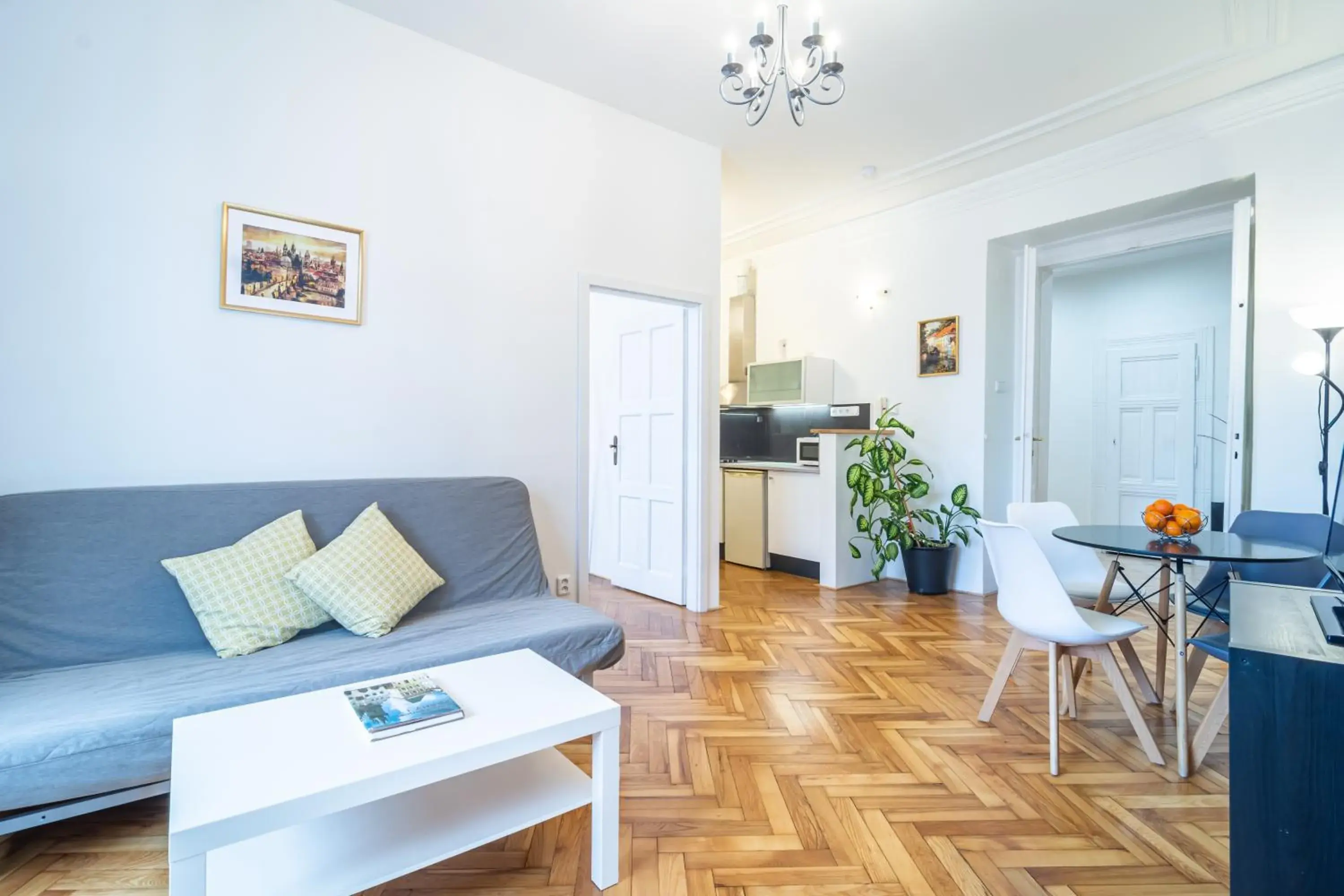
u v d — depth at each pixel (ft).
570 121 10.53
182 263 7.36
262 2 7.87
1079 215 12.53
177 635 6.47
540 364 10.22
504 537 8.90
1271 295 10.12
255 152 7.80
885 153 12.67
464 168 9.45
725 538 17.76
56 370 6.71
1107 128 11.54
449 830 4.60
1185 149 11.12
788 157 12.91
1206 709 8.16
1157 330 19.52
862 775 6.50
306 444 8.21
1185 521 7.20
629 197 11.27
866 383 16.52
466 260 9.49
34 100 6.60
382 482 8.28
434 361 9.21
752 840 5.43
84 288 6.84
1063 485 21.45
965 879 4.96
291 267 8.04
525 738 4.41
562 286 10.45
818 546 15.48
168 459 7.31
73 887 4.82
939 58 9.43
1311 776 3.57
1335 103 9.53
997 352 14.40
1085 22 8.59
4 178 6.48
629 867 5.09
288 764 3.95
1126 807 5.95
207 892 3.94
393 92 8.82
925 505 15.29
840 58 9.43
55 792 4.56
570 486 10.55
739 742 7.21
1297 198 9.89
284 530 7.13
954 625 11.78
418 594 7.57
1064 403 21.40
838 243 17.11
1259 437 10.27
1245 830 3.71
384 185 8.76
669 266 11.86
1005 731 7.50
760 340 19.34
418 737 4.31
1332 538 7.53
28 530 6.07
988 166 13.23
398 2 8.30
